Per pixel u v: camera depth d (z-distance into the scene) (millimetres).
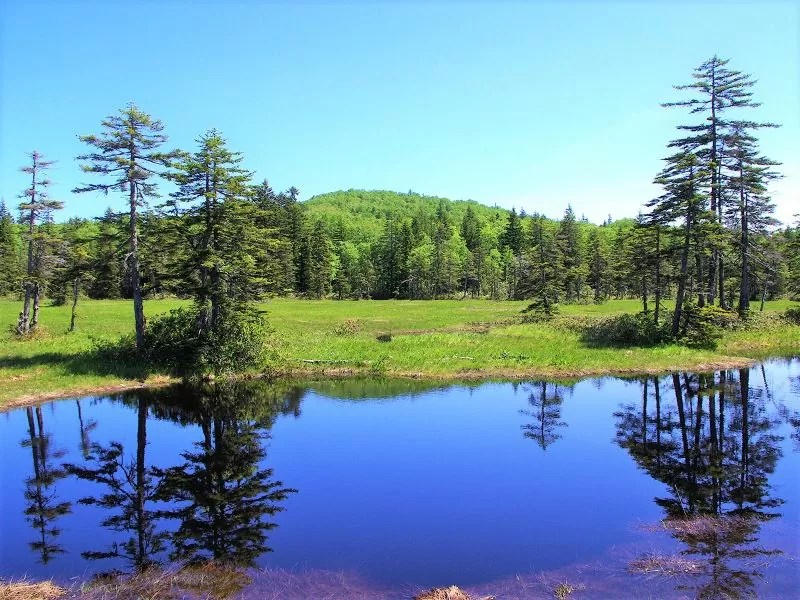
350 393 24109
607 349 31891
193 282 26938
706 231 31984
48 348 31125
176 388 25016
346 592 8664
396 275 114188
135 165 25000
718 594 8312
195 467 15266
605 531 10758
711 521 11023
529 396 23203
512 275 106188
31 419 20125
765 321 40031
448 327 45125
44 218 35125
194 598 8539
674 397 22594
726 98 33469
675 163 32094
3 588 8773
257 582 9039
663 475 13898
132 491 13609
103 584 9023
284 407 21734
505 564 9508
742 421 18875
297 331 41469
